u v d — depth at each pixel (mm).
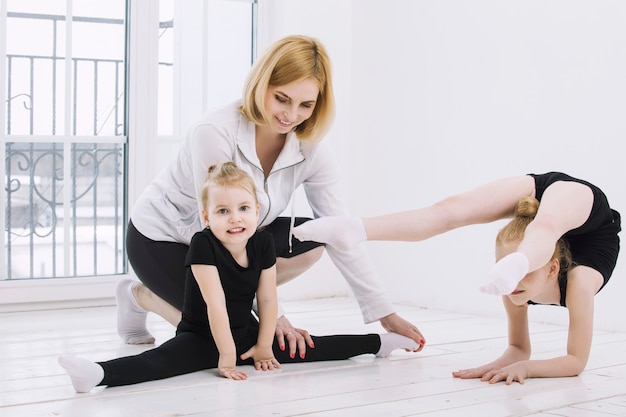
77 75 3223
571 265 1947
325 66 1954
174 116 3404
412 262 3404
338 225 1897
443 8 3258
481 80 3123
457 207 1989
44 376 1894
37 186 3176
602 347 2402
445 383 1847
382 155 3525
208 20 3445
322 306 3352
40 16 3150
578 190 1958
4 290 3053
